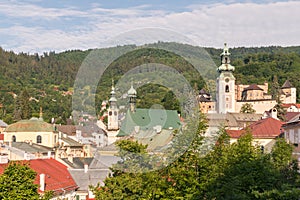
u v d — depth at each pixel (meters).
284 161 41.47
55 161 73.62
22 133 135.50
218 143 36.75
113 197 32.81
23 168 43.25
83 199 65.56
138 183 32.75
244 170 33.44
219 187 33.91
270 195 30.17
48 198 46.00
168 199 33.06
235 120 159.00
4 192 41.69
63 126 147.38
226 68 185.75
